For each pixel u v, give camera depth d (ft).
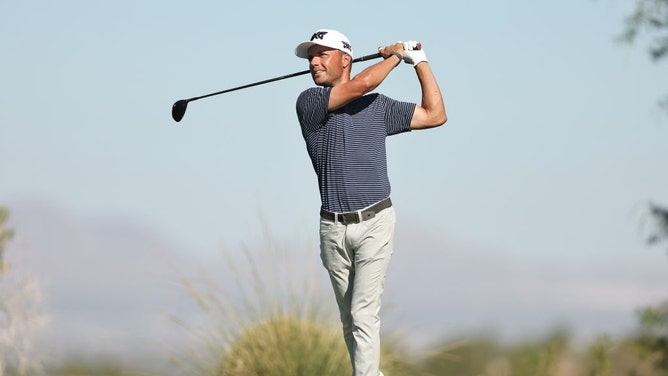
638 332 131.23
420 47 66.39
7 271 116.98
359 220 64.69
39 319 115.34
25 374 112.06
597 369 111.04
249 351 96.84
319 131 65.36
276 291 99.91
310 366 96.58
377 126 65.31
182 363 98.07
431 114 65.62
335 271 66.85
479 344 109.09
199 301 98.53
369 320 65.41
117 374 99.04
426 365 105.09
